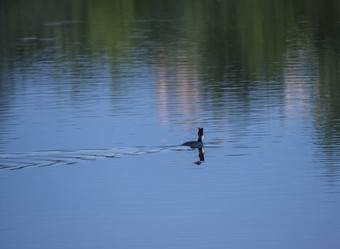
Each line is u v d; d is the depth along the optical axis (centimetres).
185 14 8350
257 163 2556
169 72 4691
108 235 1922
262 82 4244
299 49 5678
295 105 3553
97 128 3117
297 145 2791
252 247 1833
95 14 8538
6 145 2836
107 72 4750
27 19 8181
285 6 8681
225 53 5569
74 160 2625
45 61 5344
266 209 2091
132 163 2578
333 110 3416
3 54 5778
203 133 3000
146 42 6331
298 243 1855
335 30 6775
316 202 2139
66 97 3862
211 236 1905
